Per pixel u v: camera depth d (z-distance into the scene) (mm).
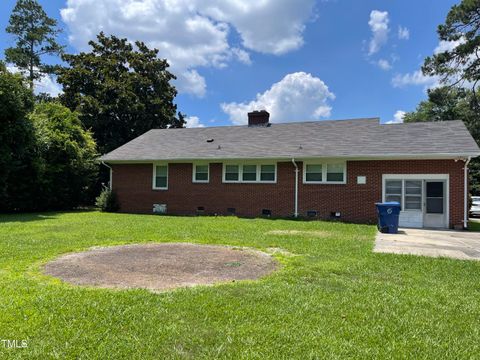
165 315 3947
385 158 14945
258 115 21703
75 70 29875
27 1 34500
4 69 18578
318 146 16719
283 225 12969
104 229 11391
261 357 3074
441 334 3633
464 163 13961
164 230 11164
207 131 22031
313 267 6324
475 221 18688
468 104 29469
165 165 19312
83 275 5715
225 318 3900
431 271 6270
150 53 34312
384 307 4328
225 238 9594
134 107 30172
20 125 18016
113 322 3740
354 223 14570
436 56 27188
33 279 5383
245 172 17719
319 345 3316
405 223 14633
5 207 18844
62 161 21250
